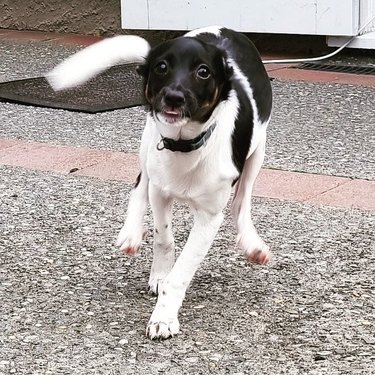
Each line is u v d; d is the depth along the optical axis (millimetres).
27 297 2457
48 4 5680
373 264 2594
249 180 2535
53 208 2930
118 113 3785
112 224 2830
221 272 2566
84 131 3572
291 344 2270
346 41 4738
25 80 4359
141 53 2293
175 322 2307
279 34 4992
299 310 2396
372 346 2258
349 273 2553
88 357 2230
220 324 2346
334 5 4613
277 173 3148
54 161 3283
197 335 2305
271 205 2928
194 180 2295
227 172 2303
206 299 2447
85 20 5578
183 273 2324
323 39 4914
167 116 2182
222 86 2252
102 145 3424
